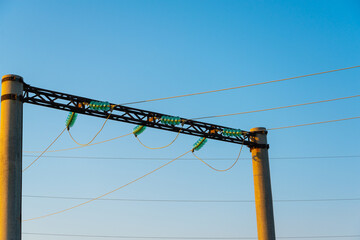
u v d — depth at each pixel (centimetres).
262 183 3209
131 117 2783
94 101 2672
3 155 2383
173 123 2886
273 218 3186
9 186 2355
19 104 2450
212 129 3077
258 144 3247
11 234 2312
